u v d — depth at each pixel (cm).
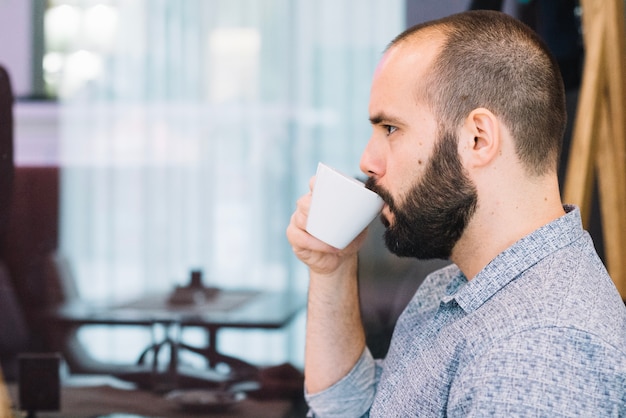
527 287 76
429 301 101
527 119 81
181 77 435
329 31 424
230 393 184
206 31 433
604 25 120
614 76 120
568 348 69
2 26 423
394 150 86
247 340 342
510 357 69
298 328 343
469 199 82
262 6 428
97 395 188
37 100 426
